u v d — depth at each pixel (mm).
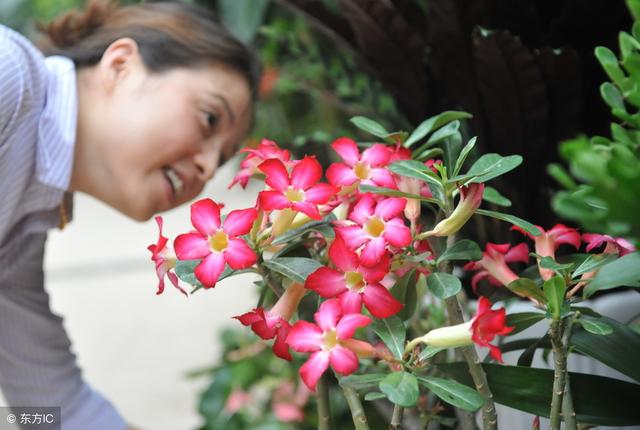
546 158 1493
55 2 4016
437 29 1524
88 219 4863
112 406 1711
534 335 1438
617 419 1152
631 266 1103
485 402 1107
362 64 1714
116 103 1578
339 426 2145
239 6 3055
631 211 944
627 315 1420
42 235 1615
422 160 1279
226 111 1606
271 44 2688
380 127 1245
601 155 972
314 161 1122
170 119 1570
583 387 1153
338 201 1159
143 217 1625
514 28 1514
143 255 4359
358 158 1163
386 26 1540
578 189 1050
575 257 1195
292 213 1138
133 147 1570
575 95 1440
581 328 1178
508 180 1493
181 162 1592
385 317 1086
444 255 1129
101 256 4371
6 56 1448
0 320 1627
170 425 2943
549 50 1396
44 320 1653
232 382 2258
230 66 1618
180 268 1163
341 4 1532
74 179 1602
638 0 1054
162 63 1588
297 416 2146
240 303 3838
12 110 1452
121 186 1592
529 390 1144
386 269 1081
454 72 1535
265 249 1192
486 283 1411
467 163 1514
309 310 1229
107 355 3453
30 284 1638
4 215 1505
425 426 1306
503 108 1459
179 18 1636
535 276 1229
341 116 2723
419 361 1106
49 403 1660
